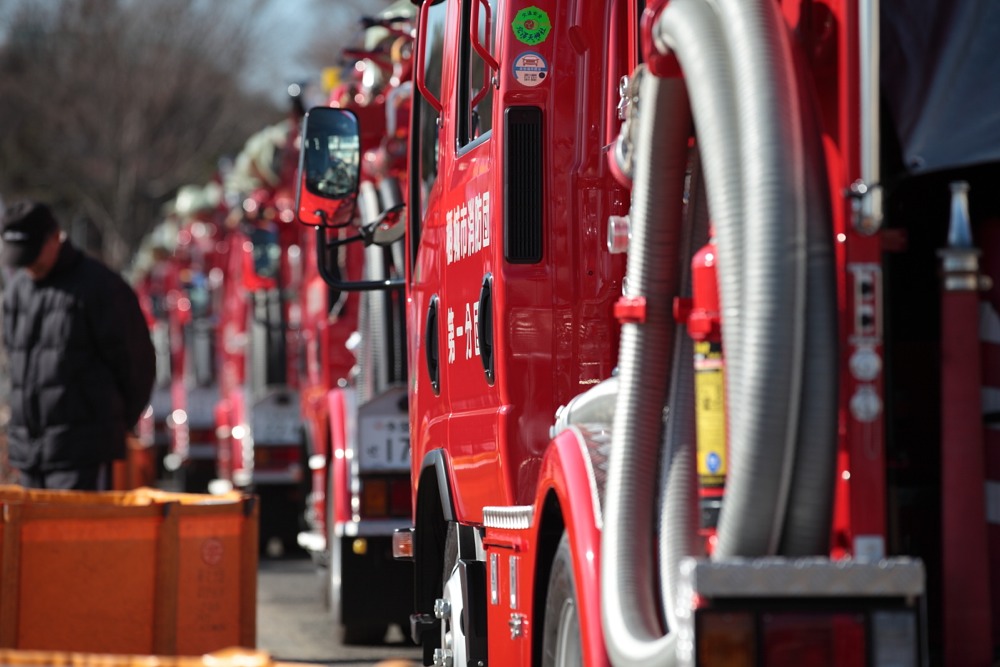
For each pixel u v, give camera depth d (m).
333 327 21.36
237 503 12.61
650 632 7.32
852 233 6.64
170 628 12.17
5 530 11.58
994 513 6.87
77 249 15.64
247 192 31.39
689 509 7.50
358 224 17.73
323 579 22.03
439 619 12.09
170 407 51.84
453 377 10.98
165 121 71.00
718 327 7.19
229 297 33.78
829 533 6.57
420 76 11.58
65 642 11.84
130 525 12.08
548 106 9.84
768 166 6.50
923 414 7.15
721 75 6.82
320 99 25.47
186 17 70.31
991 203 7.16
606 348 9.72
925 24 6.93
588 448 8.41
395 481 18.42
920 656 6.38
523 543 9.30
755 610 6.36
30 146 73.94
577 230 9.77
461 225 10.80
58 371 15.38
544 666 8.87
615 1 9.84
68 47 69.50
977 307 6.75
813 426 6.44
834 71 6.77
